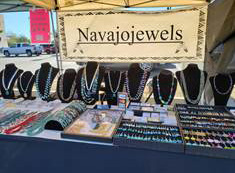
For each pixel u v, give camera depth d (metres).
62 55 2.43
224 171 1.01
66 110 1.47
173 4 2.23
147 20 2.13
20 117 1.50
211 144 1.05
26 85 1.93
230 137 1.13
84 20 2.27
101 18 2.23
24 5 2.51
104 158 1.16
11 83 1.94
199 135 1.15
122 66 4.84
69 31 2.34
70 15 2.29
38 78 1.91
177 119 1.38
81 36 2.33
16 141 1.26
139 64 1.86
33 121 1.42
